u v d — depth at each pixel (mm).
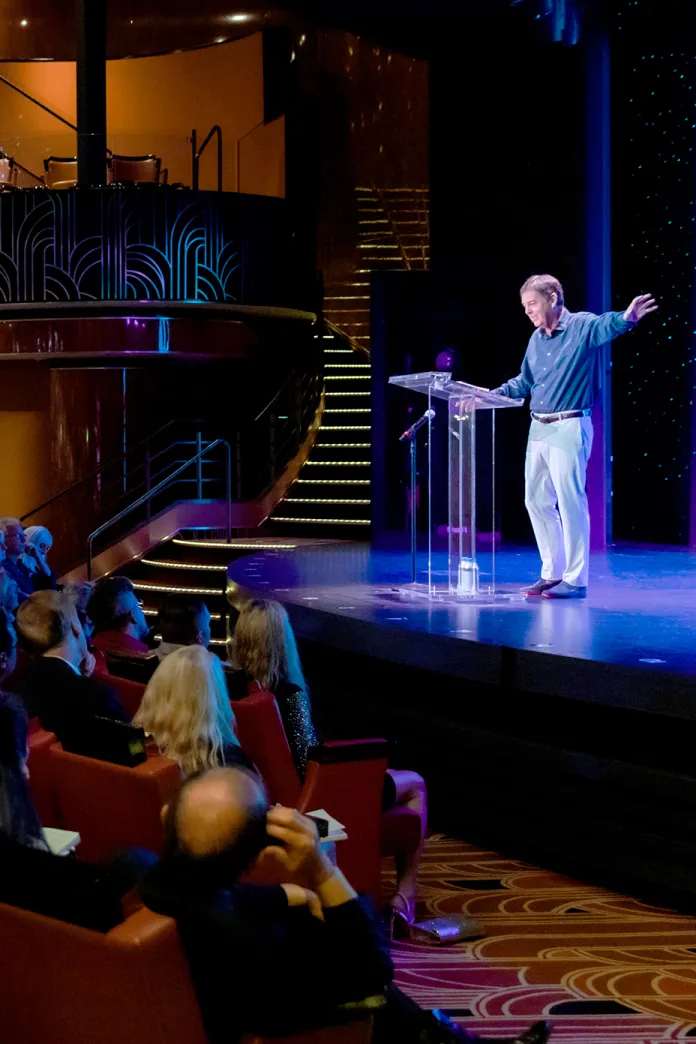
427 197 12977
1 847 1930
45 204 11117
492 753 4723
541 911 3916
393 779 3689
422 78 12844
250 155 13859
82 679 3432
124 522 12312
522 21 8594
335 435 11516
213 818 1857
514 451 9219
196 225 11180
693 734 4152
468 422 6203
